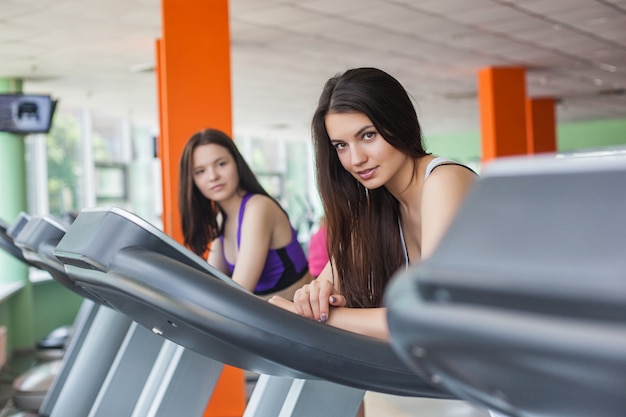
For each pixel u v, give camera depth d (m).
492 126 10.73
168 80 5.66
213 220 2.78
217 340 0.92
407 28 7.78
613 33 8.64
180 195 2.76
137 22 6.88
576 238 0.32
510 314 0.31
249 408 1.49
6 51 7.88
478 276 0.32
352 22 7.36
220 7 5.79
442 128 19.97
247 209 2.63
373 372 0.88
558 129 20.70
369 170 1.42
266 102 13.29
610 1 7.05
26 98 8.27
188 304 0.87
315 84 11.37
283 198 20.09
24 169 8.69
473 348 0.33
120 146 13.49
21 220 3.31
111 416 1.78
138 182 13.60
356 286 1.69
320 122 1.58
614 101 15.93
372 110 1.37
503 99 10.77
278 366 0.93
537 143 15.39
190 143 2.70
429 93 13.24
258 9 6.68
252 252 2.58
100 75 9.60
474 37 8.45
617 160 0.34
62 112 11.83
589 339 0.29
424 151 1.49
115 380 1.80
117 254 0.95
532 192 0.34
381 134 1.39
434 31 8.01
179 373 1.53
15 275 8.27
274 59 9.20
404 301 0.35
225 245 2.80
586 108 17.00
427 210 1.40
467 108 15.63
